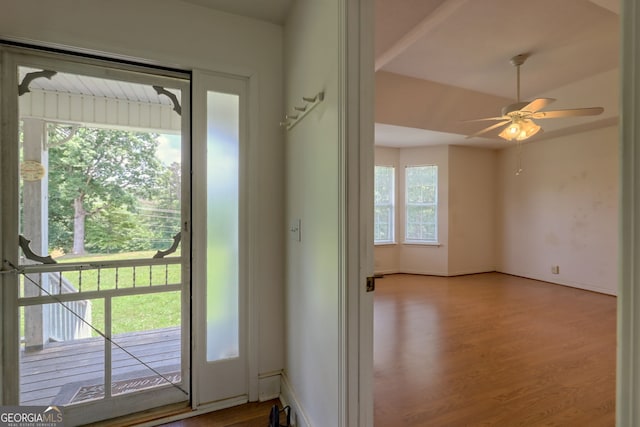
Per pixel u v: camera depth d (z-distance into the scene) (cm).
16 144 159
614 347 271
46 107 164
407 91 374
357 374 122
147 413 180
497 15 252
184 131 189
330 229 134
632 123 45
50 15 155
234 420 178
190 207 189
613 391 205
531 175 542
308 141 160
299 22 172
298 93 174
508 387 210
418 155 592
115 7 166
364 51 123
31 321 162
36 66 161
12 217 158
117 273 178
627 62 46
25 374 161
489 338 291
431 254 581
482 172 597
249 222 195
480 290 469
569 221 486
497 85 382
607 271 440
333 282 131
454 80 366
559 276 500
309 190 159
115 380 177
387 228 603
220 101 191
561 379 220
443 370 233
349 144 120
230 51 189
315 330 151
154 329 184
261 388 197
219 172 191
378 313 363
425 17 184
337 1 125
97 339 174
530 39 287
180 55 178
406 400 196
